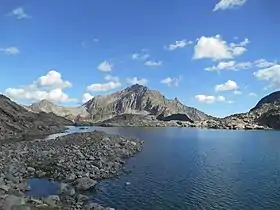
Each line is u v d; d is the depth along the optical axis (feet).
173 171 225.76
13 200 126.11
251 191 173.06
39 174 197.88
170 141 508.12
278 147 408.87
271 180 198.70
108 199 155.74
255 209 144.46
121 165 244.83
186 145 432.25
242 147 409.08
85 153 277.64
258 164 260.42
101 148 312.29
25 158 245.24
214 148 391.86
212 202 153.28
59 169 208.13
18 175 191.21
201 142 492.95
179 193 167.94
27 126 629.92
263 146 425.28
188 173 219.20
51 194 158.81
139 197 159.53
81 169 210.38
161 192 169.17
